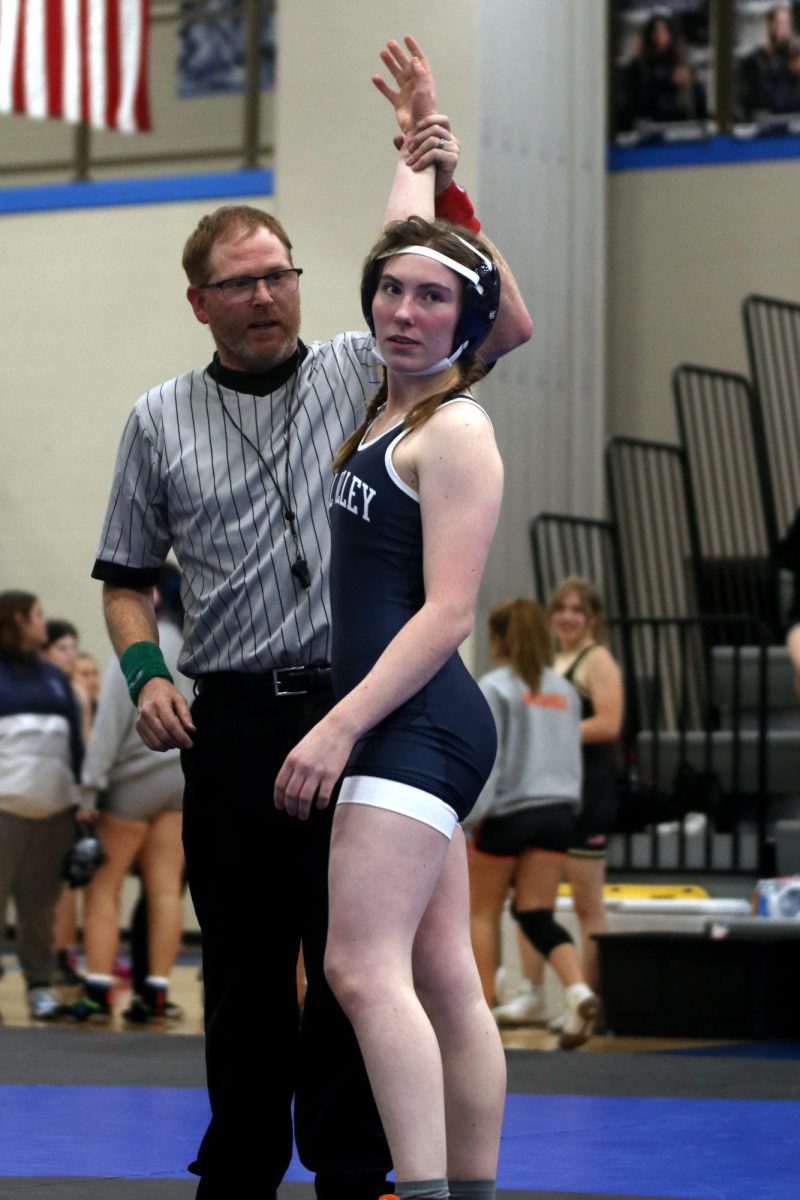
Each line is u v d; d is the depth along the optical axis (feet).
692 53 94.02
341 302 86.84
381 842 22.36
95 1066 49.80
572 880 63.05
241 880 27.61
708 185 93.81
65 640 80.18
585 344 91.56
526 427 87.92
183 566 28.53
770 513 82.17
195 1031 59.98
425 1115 21.86
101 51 83.41
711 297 93.61
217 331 28.04
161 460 28.37
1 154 111.86
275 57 91.20
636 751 76.28
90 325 102.12
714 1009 60.23
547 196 89.25
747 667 76.43
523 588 87.35
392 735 22.75
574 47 91.56
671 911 65.31
